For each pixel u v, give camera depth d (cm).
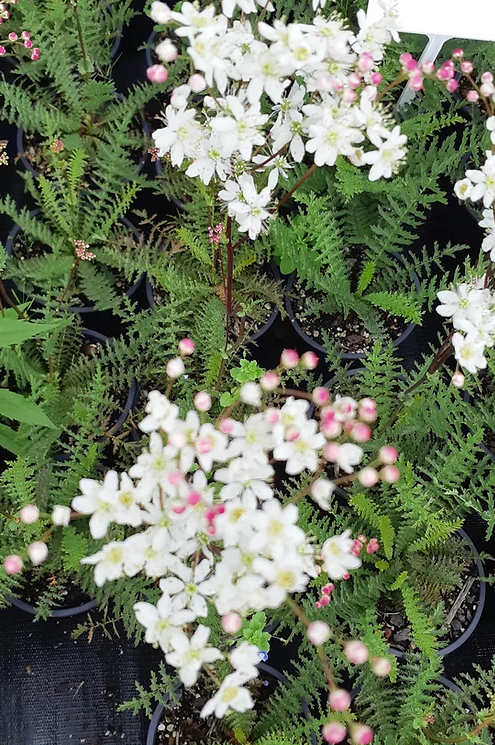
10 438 47
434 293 52
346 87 36
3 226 56
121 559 32
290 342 56
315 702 49
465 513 53
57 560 47
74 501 32
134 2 62
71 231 53
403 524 49
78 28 52
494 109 52
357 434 33
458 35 45
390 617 50
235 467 32
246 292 54
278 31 34
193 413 32
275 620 49
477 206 60
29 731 49
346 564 33
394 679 44
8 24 56
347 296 53
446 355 46
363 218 55
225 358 49
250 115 36
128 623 46
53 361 51
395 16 39
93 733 49
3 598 46
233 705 32
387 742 45
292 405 33
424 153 58
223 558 32
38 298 52
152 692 46
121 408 51
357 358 55
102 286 52
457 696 48
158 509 33
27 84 59
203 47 34
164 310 52
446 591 51
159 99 59
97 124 56
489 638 52
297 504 47
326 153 37
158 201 58
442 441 53
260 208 42
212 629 44
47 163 57
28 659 50
